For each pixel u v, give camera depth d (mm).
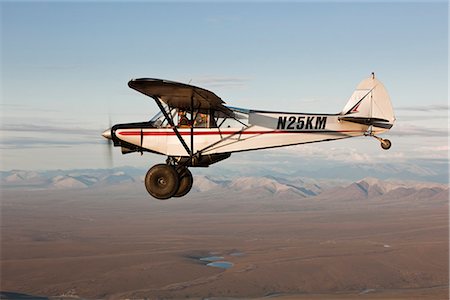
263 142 18422
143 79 14992
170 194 17484
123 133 18234
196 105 17844
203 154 18125
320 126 18828
